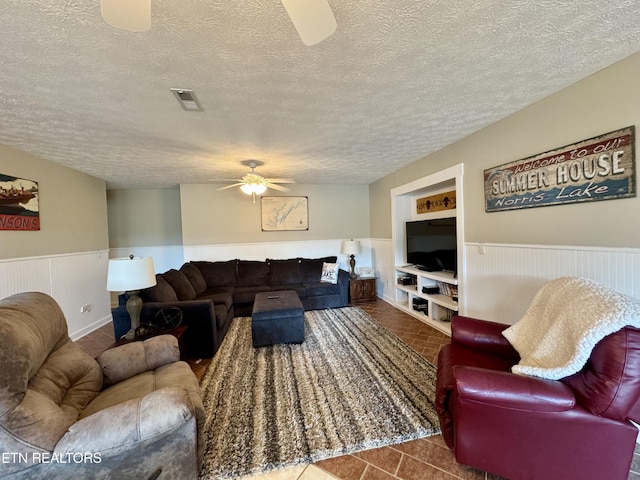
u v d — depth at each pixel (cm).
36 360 114
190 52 140
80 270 373
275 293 371
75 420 113
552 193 199
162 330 230
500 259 246
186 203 494
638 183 154
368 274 520
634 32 136
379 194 512
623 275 161
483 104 212
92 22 119
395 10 117
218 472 140
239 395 205
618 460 114
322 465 143
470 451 128
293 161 359
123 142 270
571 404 114
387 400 196
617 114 162
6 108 197
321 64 155
